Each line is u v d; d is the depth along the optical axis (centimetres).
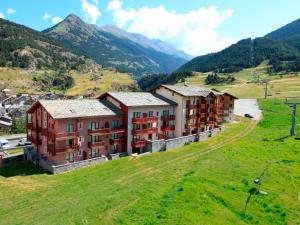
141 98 8612
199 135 8831
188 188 3988
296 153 6284
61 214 3778
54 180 5897
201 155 7106
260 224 3512
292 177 4891
